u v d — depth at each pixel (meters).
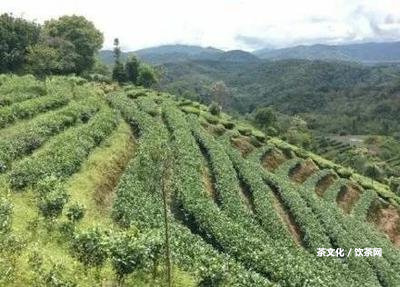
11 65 99.44
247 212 46.12
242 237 37.03
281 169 76.81
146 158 45.06
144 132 60.66
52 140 45.28
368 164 107.69
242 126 92.44
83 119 57.56
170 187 45.06
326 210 58.84
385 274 47.91
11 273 19.59
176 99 98.81
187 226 39.69
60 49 106.88
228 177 53.94
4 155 36.47
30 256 21.62
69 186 35.78
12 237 21.81
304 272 34.75
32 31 105.12
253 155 76.88
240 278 28.70
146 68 122.00
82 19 122.81
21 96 59.47
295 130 119.94
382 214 77.69
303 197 62.16
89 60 120.00
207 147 64.25
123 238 22.61
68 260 23.28
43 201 27.33
